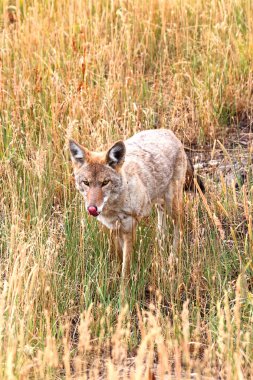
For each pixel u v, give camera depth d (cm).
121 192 1010
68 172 1217
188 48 1616
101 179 989
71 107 1348
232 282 1013
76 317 1001
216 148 1430
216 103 1487
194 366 854
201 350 909
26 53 1531
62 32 1564
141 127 1377
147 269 1062
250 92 1529
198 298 952
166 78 1571
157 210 1191
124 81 1502
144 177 1062
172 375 840
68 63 1459
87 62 1484
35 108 1382
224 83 1537
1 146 1297
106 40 1612
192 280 1053
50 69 1430
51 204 1210
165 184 1124
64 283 1022
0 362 772
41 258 979
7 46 1520
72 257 1064
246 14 1709
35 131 1341
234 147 1430
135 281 1005
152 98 1491
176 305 994
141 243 1038
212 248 1062
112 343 919
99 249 1086
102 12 1741
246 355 824
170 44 1666
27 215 1146
